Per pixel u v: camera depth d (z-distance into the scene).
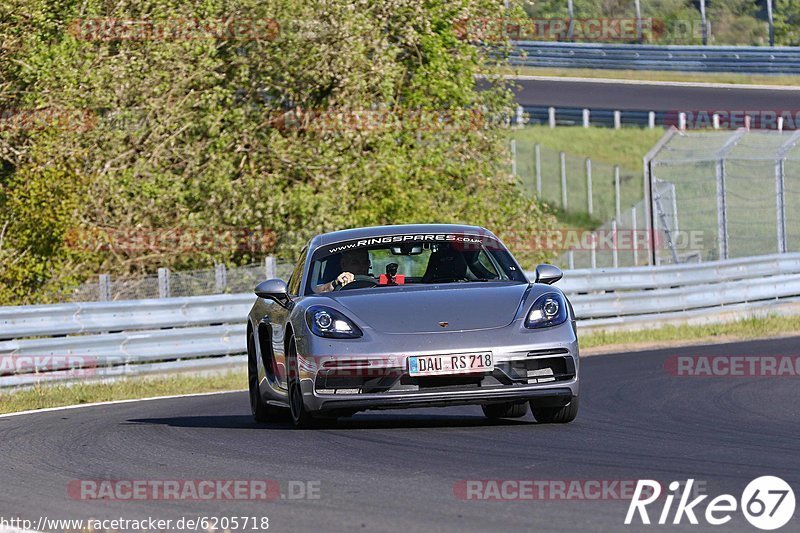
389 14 84.12
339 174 76.81
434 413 34.28
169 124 72.75
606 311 70.31
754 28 180.00
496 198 86.62
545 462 22.80
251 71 76.75
